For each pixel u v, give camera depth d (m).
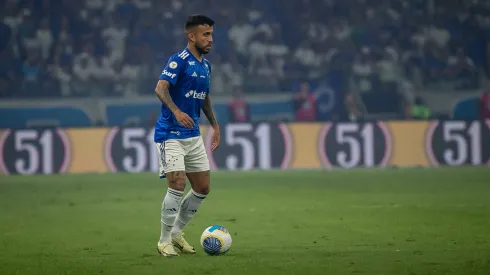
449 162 70.25
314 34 91.69
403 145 70.25
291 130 70.12
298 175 62.91
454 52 90.38
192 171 24.67
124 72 85.12
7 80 83.44
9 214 38.88
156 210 39.72
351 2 94.00
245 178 60.59
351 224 32.66
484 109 81.69
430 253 23.75
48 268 21.84
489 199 42.91
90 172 68.81
